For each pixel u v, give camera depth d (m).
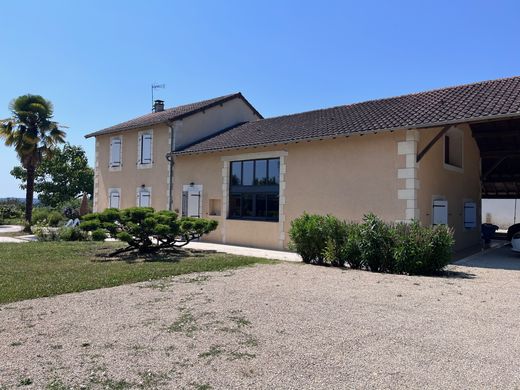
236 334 4.37
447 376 3.37
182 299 5.89
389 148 10.96
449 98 11.69
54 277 7.38
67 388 3.13
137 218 10.77
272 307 5.47
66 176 34.59
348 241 9.20
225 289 6.59
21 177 34.25
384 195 10.99
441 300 5.95
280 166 13.45
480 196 15.42
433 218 11.39
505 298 6.10
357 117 12.81
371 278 7.78
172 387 3.16
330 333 4.41
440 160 12.09
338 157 12.02
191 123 17.45
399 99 13.59
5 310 5.24
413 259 8.41
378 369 3.49
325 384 3.21
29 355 3.76
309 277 7.80
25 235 17.48
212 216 15.55
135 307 5.43
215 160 15.52
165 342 4.12
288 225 13.11
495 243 15.56
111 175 19.91
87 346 4.00
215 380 3.28
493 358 3.74
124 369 3.48
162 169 17.36
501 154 15.02
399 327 4.64
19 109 19.67
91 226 10.01
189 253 11.23
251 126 17.14
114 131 19.42
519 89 10.57
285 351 3.89
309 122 14.38
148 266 8.71
